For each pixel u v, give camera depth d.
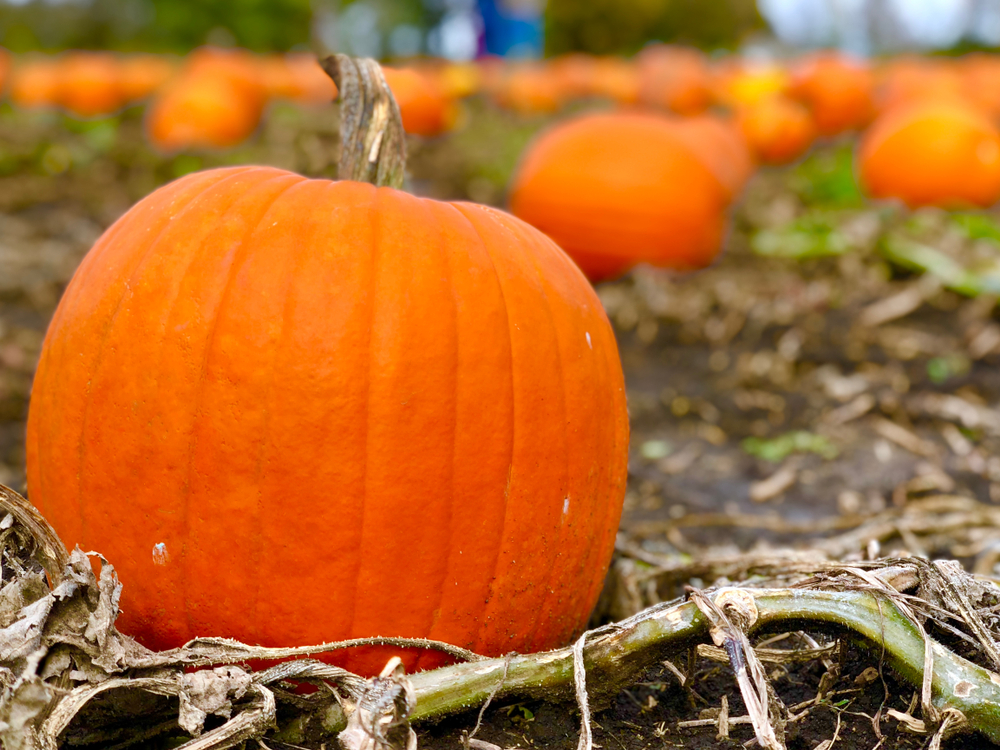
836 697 0.76
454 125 5.02
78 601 0.63
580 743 0.64
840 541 1.24
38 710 0.59
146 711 0.68
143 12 8.87
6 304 2.23
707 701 0.78
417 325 0.69
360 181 0.82
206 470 0.68
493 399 0.71
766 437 1.72
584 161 2.25
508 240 0.77
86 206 3.25
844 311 2.27
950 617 0.72
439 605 0.72
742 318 2.26
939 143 2.88
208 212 0.73
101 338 0.72
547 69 6.54
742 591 0.69
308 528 0.68
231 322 0.68
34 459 0.77
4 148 3.89
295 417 0.67
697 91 4.33
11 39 9.01
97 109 5.11
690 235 2.25
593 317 0.80
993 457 1.61
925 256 2.42
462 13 12.30
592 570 0.80
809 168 4.34
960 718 0.65
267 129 4.44
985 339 2.10
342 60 0.85
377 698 0.61
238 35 8.12
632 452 1.66
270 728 0.67
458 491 0.71
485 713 0.72
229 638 0.71
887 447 1.66
